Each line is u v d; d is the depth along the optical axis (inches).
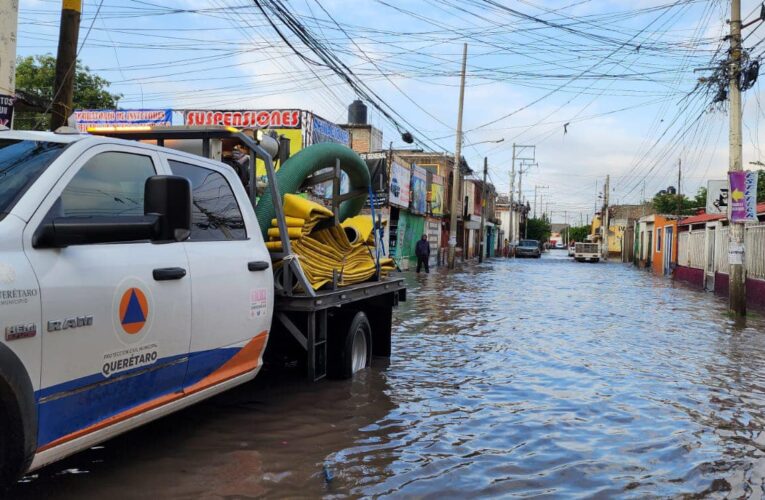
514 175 2819.9
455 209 1347.2
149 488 163.5
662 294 861.8
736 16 621.0
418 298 696.4
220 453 191.3
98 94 957.2
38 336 126.3
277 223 243.9
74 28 343.0
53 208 137.9
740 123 629.6
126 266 152.5
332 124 896.3
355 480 176.6
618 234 3137.3
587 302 709.9
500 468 190.9
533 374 321.1
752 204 611.2
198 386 183.9
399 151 1844.2
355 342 297.3
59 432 134.6
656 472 191.6
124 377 151.7
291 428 218.1
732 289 616.1
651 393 288.0
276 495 163.8
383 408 247.4
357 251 312.2
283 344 263.7
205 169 199.2
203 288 180.2
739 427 240.5
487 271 1360.7
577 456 203.5
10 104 297.7
